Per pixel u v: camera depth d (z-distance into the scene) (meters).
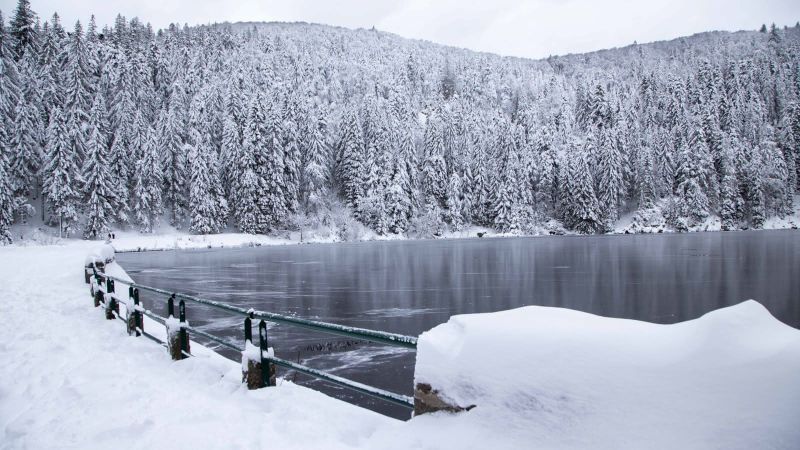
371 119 71.25
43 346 7.02
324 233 63.50
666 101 92.69
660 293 17.86
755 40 170.38
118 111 57.69
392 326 12.52
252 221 58.88
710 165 70.06
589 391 2.24
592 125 85.25
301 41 165.75
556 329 2.54
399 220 67.62
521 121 87.56
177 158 58.66
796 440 1.70
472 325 2.80
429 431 2.73
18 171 48.50
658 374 2.11
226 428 3.62
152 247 50.50
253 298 17.11
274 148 60.56
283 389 4.43
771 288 18.53
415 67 126.94
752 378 1.89
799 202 78.44
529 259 31.92
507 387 2.49
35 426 4.00
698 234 61.44
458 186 70.69
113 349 6.70
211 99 66.31
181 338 6.02
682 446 1.90
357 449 2.99
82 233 52.31
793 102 83.25
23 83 54.03
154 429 3.73
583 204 68.44
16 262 21.98
